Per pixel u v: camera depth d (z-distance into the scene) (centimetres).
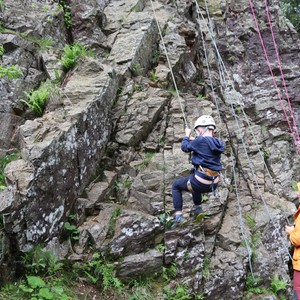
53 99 584
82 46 762
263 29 1016
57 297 451
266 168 733
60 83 631
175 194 525
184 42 829
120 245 522
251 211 650
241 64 950
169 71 769
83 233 524
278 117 867
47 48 686
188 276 532
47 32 725
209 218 591
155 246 541
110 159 618
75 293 478
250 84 929
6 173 475
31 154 486
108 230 528
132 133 641
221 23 995
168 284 523
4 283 445
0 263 438
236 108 846
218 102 846
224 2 1033
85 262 505
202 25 969
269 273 583
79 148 555
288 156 793
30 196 470
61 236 516
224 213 628
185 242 542
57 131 522
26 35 686
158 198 570
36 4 762
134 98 683
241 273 559
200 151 504
